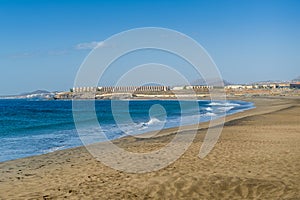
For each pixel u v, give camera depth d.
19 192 7.73
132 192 7.32
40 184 8.44
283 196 6.55
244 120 25.12
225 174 8.38
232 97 102.25
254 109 41.75
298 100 71.75
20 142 17.44
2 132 22.50
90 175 9.14
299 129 18.59
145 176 8.67
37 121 33.31
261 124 21.89
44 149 14.94
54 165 10.99
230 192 7.00
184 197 6.84
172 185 7.62
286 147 12.27
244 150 11.86
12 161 11.95
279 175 8.12
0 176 9.48
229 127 20.48
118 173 9.19
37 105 76.94
